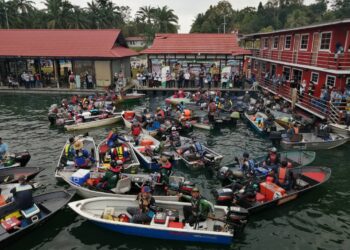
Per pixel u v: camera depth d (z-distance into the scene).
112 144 16.66
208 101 26.83
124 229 10.55
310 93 24.89
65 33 40.03
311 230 11.05
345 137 18.66
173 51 37.38
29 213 10.62
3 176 14.01
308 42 26.34
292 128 18.91
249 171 13.73
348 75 21.66
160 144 16.70
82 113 23.58
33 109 28.62
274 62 32.28
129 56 40.31
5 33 40.09
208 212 10.73
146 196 10.89
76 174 13.17
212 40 38.84
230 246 10.22
